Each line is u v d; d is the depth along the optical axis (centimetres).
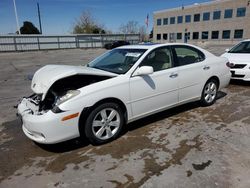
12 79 960
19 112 346
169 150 319
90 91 316
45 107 321
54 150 330
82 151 326
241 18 4516
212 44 4666
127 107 357
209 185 244
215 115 448
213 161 288
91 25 5547
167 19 6038
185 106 504
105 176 267
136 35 4444
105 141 343
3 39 3005
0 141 366
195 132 374
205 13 5116
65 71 330
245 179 252
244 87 677
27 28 4956
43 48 3366
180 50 441
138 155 309
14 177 271
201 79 464
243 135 358
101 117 335
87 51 3088
